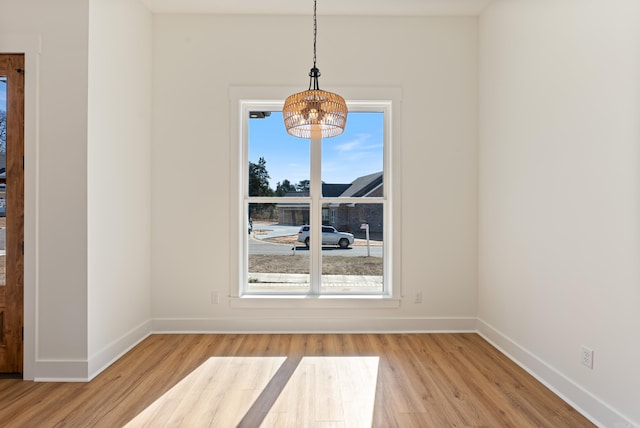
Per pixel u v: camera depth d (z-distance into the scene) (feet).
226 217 11.03
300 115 8.09
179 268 11.00
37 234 7.94
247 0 10.35
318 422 6.37
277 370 8.41
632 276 5.73
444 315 11.21
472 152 11.19
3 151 8.01
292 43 11.07
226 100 11.02
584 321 6.73
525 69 8.61
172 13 10.97
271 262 11.51
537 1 8.14
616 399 6.01
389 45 11.13
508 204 9.37
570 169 7.11
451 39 11.18
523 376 8.17
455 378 8.04
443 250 11.20
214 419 6.46
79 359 7.97
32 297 7.95
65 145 7.96
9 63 7.93
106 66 8.68
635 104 5.66
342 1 10.39
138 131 10.21
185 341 10.27
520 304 8.82
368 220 11.57
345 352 9.49
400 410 6.75
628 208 5.79
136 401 7.07
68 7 7.95
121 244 9.38
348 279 11.53
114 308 9.07
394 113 11.10
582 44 6.78
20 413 6.64
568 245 7.16
